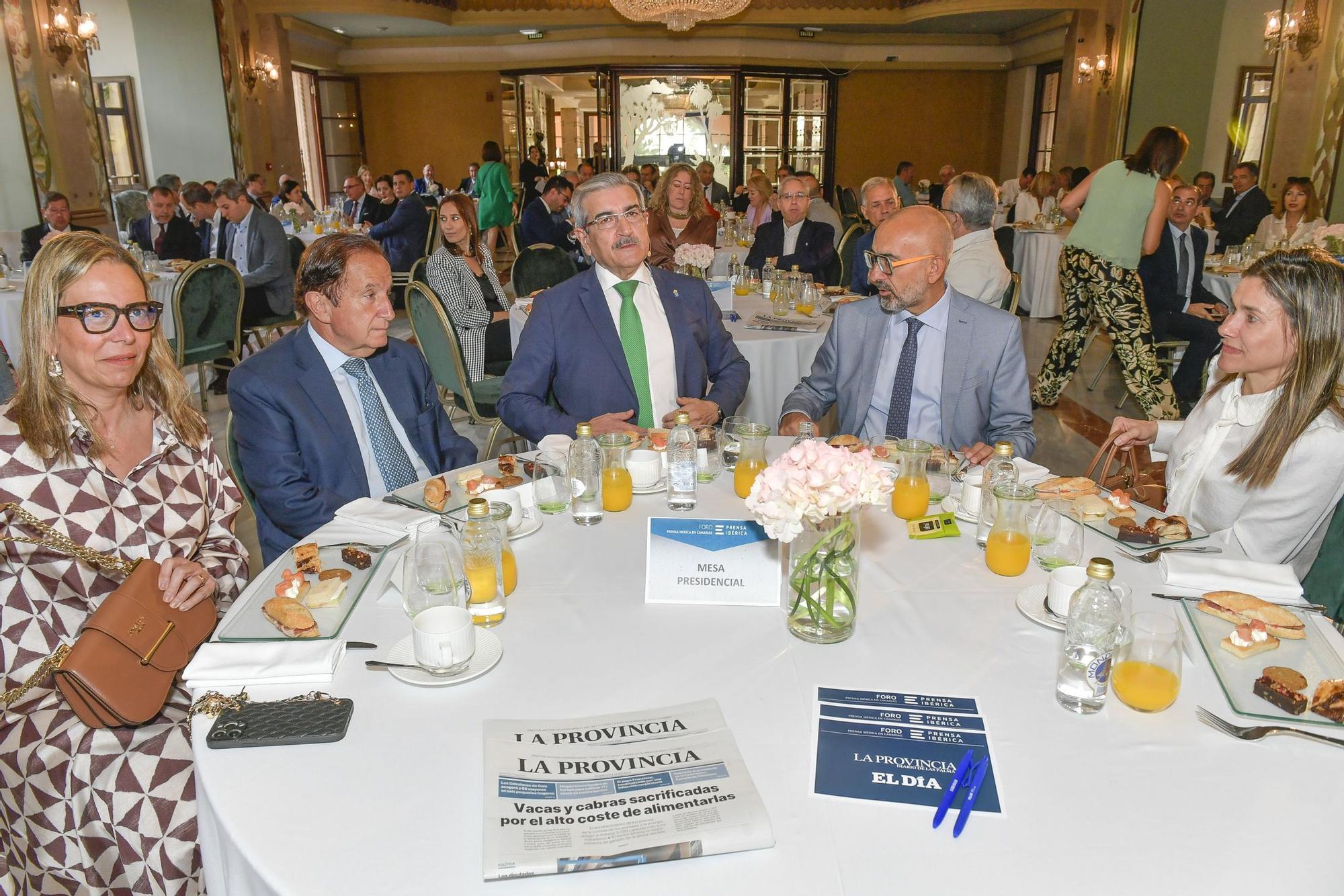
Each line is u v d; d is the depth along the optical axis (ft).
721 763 3.43
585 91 50.80
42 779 4.68
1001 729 3.69
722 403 8.95
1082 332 16.55
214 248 23.84
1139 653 3.83
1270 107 26.76
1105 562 3.78
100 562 5.10
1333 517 5.64
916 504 5.83
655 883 2.91
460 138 48.29
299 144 43.06
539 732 3.62
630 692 3.95
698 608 4.71
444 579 4.37
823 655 4.25
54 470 5.11
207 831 3.49
